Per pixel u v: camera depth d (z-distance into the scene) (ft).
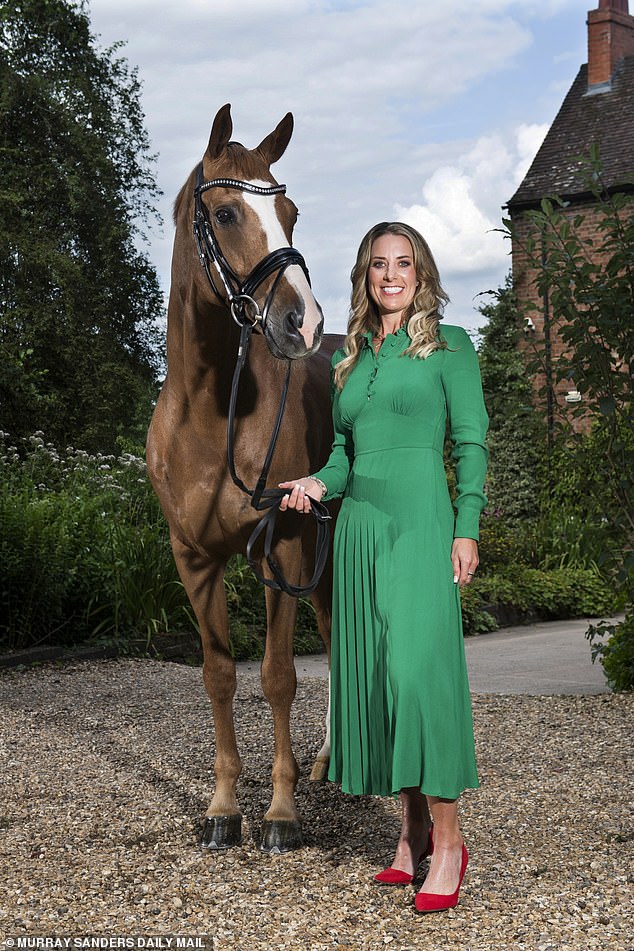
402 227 10.00
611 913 9.17
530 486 54.19
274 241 10.20
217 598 11.94
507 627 37.50
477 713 18.48
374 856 10.88
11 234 77.25
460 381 9.71
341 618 9.75
